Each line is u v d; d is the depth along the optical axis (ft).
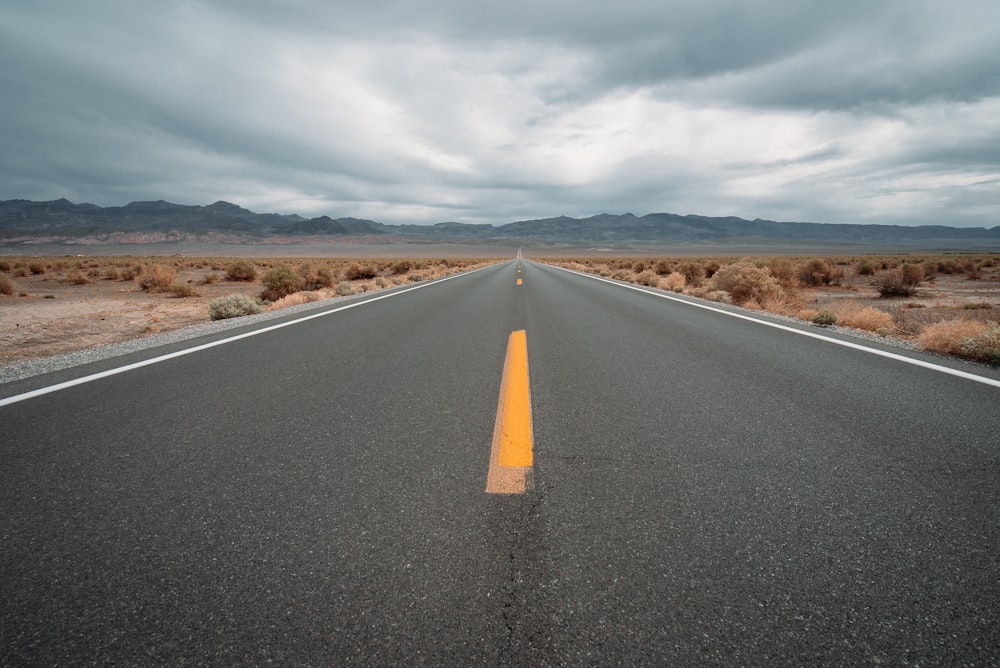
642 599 4.87
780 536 5.95
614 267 164.86
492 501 6.87
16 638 4.51
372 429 10.00
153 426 10.32
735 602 4.83
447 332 23.52
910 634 4.44
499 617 4.66
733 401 11.76
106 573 5.42
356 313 32.19
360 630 4.55
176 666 4.20
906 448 8.78
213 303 37.55
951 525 6.20
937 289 77.82
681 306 35.06
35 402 12.20
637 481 7.44
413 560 5.54
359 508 6.74
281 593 5.05
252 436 9.69
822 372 14.78
